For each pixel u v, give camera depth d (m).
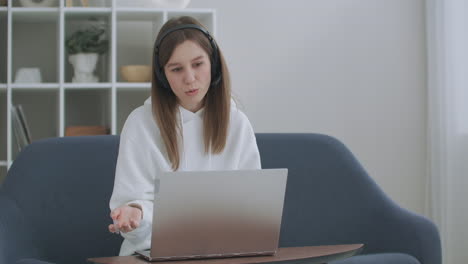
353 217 2.38
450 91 3.52
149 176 1.83
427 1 3.71
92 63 3.27
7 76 3.18
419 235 2.24
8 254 1.93
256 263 1.38
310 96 3.68
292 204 2.39
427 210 3.72
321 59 3.70
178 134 1.86
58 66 3.22
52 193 2.19
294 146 2.44
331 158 2.45
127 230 1.50
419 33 3.78
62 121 3.18
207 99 1.87
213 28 3.23
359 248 1.54
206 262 1.41
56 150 2.25
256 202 1.51
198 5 3.58
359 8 3.73
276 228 1.54
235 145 1.92
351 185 2.42
